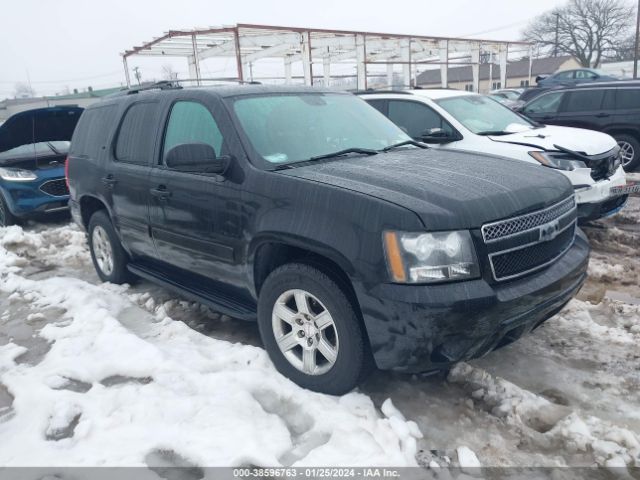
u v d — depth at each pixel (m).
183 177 3.93
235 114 3.75
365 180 3.14
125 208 4.71
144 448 2.81
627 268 5.32
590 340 3.85
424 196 2.89
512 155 6.14
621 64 49.44
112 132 4.98
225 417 2.97
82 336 4.19
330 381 3.16
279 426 2.94
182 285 4.40
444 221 2.72
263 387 3.30
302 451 2.77
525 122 7.51
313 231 3.03
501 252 2.84
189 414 3.04
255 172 3.42
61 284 5.49
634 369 3.46
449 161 3.68
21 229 8.38
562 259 3.25
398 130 4.59
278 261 3.54
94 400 3.30
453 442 2.86
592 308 4.39
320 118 4.15
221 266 3.79
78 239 7.57
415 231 2.70
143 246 4.70
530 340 3.91
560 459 2.71
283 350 3.40
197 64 22.20
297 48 22.94
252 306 3.83
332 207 2.98
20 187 8.50
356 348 3.00
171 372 3.47
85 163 5.39
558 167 5.95
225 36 20.67
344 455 2.68
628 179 9.09
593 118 10.13
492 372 3.53
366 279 2.80
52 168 8.87
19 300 5.25
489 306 2.72
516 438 2.88
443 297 2.67
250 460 2.67
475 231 2.77
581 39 63.91
